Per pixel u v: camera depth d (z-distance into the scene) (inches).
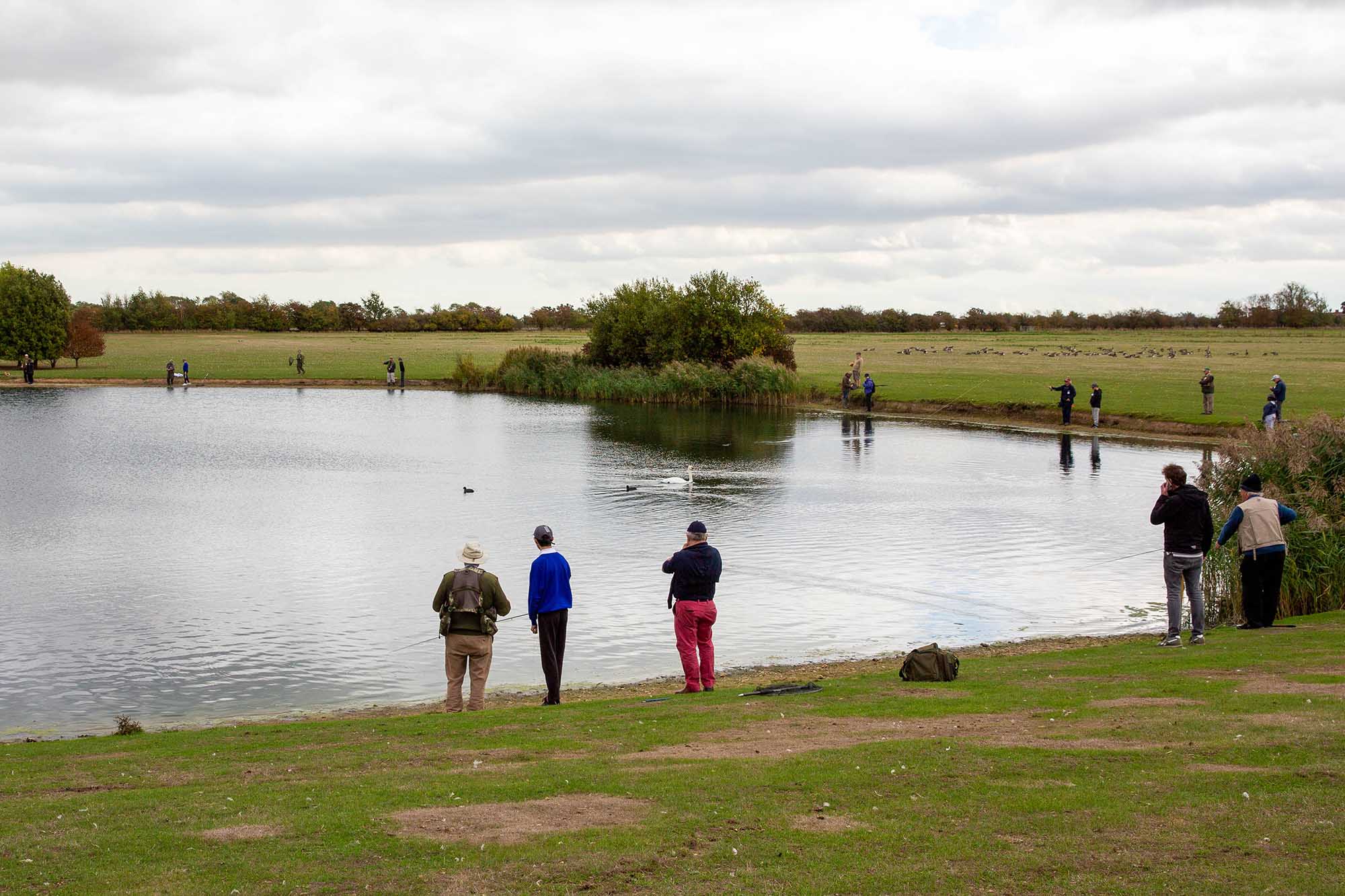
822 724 479.2
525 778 398.6
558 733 490.6
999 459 1988.2
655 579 1029.8
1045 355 5108.3
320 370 4670.3
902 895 280.8
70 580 1042.7
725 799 361.4
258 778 422.9
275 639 832.9
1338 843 303.9
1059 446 2178.9
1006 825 327.3
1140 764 384.8
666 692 665.6
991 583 1011.9
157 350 6254.9
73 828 351.3
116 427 2645.2
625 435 2476.6
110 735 592.4
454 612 597.9
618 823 340.8
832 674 703.1
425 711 646.5
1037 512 1423.5
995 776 377.4
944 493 1589.6
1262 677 529.3
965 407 2819.9
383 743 490.3
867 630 840.9
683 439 2385.6
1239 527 708.7
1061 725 450.9
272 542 1238.9
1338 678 518.0
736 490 1627.7
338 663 767.7
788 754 421.1
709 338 3754.9
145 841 335.0
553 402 3494.1
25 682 722.8
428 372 4623.5
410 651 796.6
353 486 1692.9
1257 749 394.0
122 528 1331.2
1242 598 759.7
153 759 479.2
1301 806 333.1
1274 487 820.0
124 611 919.7
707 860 307.6
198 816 361.4
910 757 404.2
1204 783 358.6
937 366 4252.0
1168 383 3112.7
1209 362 4271.7
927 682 587.2
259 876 303.3
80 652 795.4
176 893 291.9
